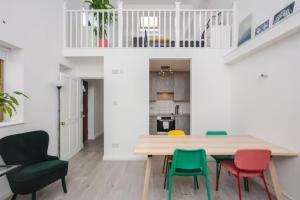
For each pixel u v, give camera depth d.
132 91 4.56
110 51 4.55
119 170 3.86
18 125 2.97
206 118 4.54
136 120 4.56
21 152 2.71
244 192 2.94
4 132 2.69
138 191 2.98
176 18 4.54
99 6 4.86
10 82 3.08
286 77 2.65
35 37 3.41
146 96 4.56
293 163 2.50
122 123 4.55
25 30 3.13
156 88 7.07
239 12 4.32
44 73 3.69
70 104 4.72
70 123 4.71
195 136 3.46
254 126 3.48
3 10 2.66
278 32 2.57
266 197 2.79
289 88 2.60
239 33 4.25
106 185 3.18
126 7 7.74
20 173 2.41
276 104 2.87
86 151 5.29
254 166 2.41
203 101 4.54
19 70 3.08
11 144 2.61
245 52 3.47
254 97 3.49
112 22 4.76
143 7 7.74
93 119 6.93
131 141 4.56
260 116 3.30
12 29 2.84
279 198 2.50
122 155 4.55
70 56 4.55
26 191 2.37
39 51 3.53
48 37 3.85
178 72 7.04
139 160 4.50
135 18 6.43
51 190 3.00
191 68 4.57
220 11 4.68
